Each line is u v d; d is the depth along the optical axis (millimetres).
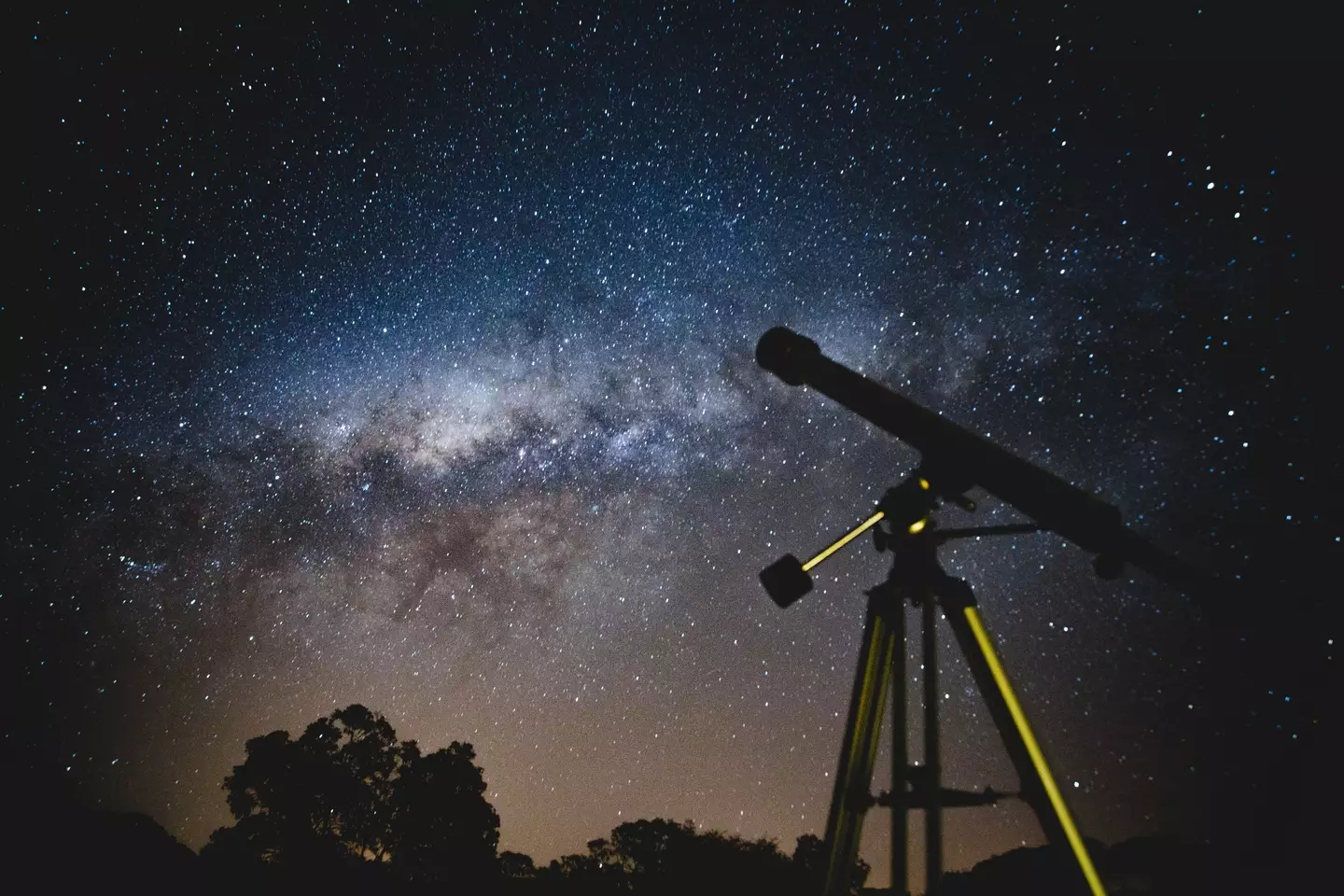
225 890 10062
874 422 2721
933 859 2119
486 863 12398
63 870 8961
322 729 12672
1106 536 2359
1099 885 2002
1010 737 2203
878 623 2541
